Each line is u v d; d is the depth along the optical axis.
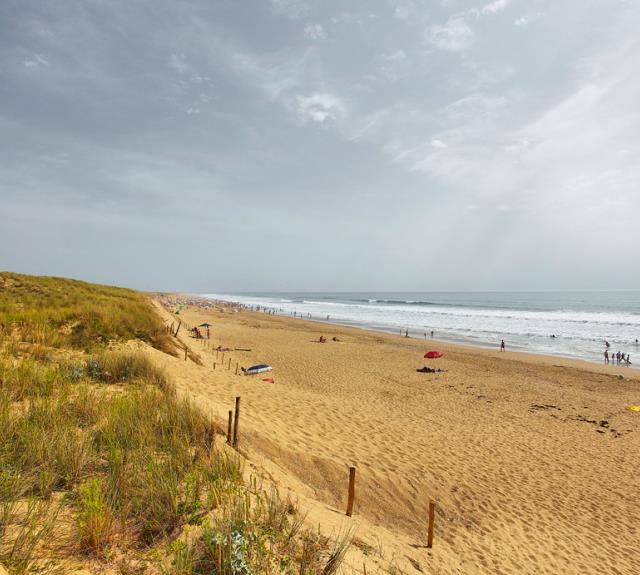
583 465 10.41
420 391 17.95
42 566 2.62
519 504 8.03
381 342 36.38
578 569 6.16
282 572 3.07
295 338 37.25
